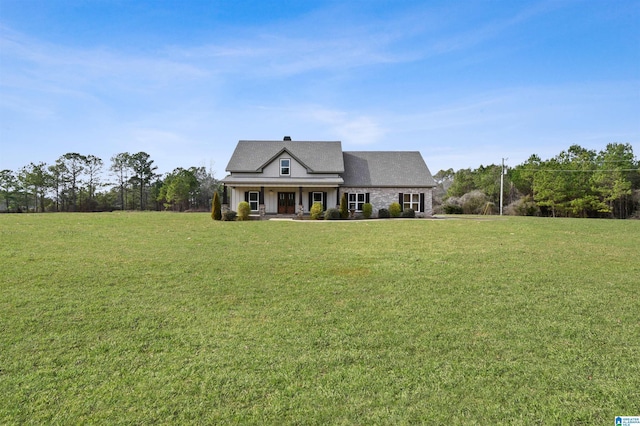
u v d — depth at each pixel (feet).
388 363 14.34
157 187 211.61
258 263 34.12
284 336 17.11
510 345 15.93
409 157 112.68
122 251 39.96
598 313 20.11
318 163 102.94
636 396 11.80
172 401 11.67
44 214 96.63
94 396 11.95
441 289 25.34
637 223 76.74
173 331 17.71
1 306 21.16
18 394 12.02
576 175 153.99
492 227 66.90
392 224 73.15
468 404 11.49
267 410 11.21
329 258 36.73
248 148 107.14
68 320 19.08
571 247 43.24
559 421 10.58
